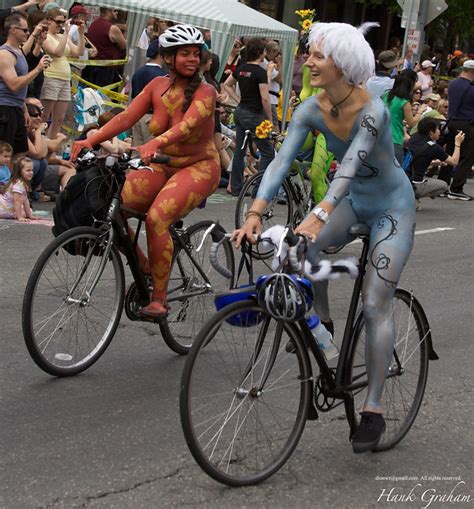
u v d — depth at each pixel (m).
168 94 6.29
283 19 27.83
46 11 12.91
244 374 4.71
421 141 14.37
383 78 12.41
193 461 4.97
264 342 4.71
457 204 15.60
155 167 6.31
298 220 10.67
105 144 11.16
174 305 6.67
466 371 6.86
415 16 17.39
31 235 10.04
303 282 4.55
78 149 6.15
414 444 5.46
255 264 9.70
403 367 5.43
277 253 4.49
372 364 4.98
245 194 10.88
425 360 5.59
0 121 11.03
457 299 8.95
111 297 6.40
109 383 6.07
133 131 11.78
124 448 5.09
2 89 11.05
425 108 17.45
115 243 6.20
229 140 14.38
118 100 15.41
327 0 29.44
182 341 6.73
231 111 15.78
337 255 10.21
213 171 6.39
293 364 4.88
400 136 12.37
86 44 15.36
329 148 5.07
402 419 5.48
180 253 6.66
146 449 5.09
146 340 7.00
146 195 6.24
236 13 15.59
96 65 15.06
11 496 4.46
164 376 6.28
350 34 4.72
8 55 11.03
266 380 4.77
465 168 16.16
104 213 6.07
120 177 6.05
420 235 12.26
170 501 4.52
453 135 16.14
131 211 6.19
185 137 6.07
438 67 27.59
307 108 4.97
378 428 4.99
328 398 5.21
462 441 5.57
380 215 5.09
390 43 25.89
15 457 4.89
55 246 5.87
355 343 5.03
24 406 5.58
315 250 5.05
